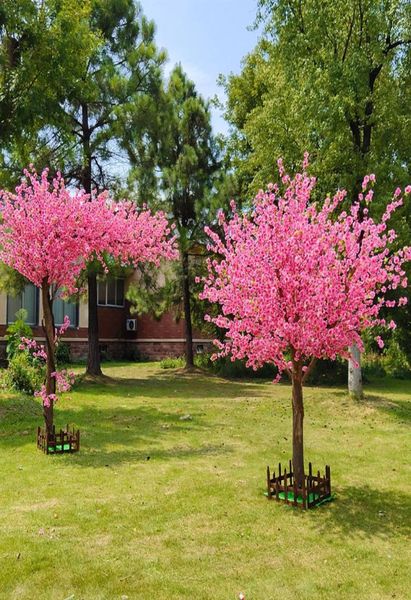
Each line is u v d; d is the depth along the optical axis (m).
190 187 19.34
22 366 13.22
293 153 13.66
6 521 5.21
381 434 9.77
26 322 23.02
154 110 17.62
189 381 18.39
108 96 17.34
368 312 5.79
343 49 13.12
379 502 5.95
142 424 10.37
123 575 4.14
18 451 8.08
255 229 6.04
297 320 5.78
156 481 6.59
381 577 4.15
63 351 24.06
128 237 8.77
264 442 8.96
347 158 12.56
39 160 16.03
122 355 28.77
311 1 12.52
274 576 4.16
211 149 20.80
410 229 12.53
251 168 18.47
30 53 12.27
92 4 16.41
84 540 4.79
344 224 5.98
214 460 7.68
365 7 12.49
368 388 17.25
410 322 21.23
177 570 4.24
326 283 5.50
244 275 5.76
